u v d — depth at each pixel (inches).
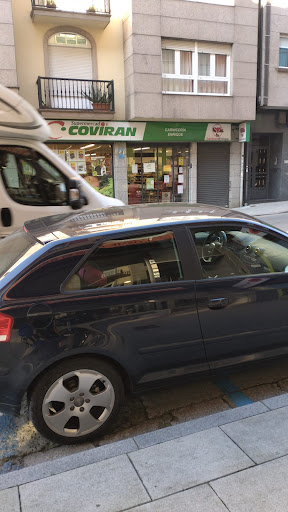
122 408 127.4
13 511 79.9
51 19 519.5
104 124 561.0
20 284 102.7
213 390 135.7
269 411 110.7
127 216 130.2
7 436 115.9
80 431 107.4
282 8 602.2
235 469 88.7
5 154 209.3
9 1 482.9
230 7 569.0
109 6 536.4
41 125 218.4
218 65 591.2
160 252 117.0
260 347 124.8
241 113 601.6
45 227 127.4
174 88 577.3
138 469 89.8
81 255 109.0
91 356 106.2
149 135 587.2
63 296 104.2
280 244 134.9
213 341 118.0
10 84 497.7
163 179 628.1
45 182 218.5
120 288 109.6
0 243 133.2
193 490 83.4
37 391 101.7
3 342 98.0
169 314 112.0
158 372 113.7
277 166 692.7
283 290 126.1
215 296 117.2
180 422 119.3
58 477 88.6
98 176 589.6
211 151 642.2
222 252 124.8
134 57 534.9
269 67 614.2
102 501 81.6
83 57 554.6
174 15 545.3
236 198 665.0
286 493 81.7
